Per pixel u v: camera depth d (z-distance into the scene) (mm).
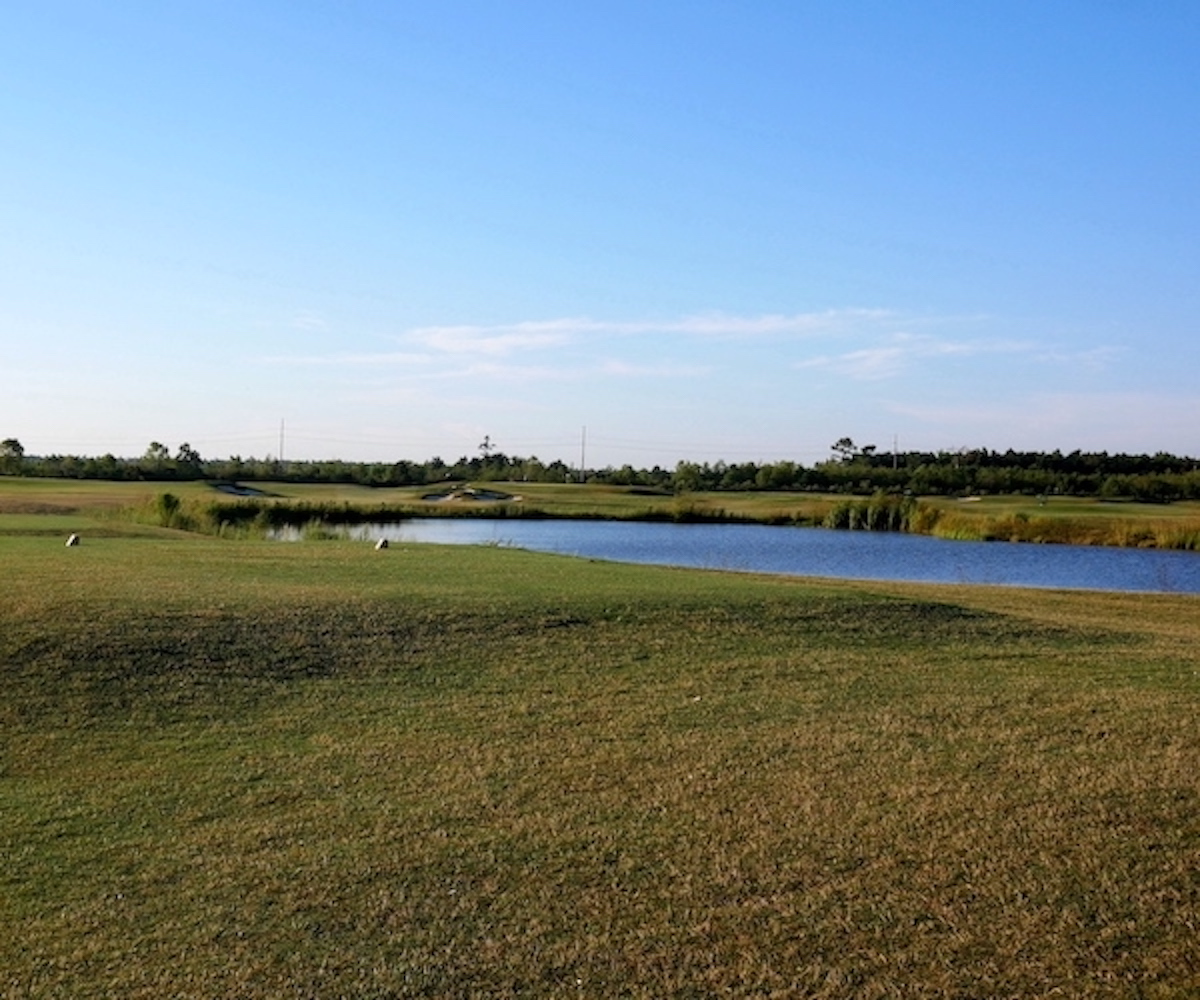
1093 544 50312
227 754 9719
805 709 11266
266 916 6684
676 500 82688
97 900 6906
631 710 11148
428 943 6328
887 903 6730
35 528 28656
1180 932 6297
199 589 15516
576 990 5840
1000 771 9141
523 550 26359
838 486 108750
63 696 10992
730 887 6984
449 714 10977
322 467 109000
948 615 16688
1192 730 10359
